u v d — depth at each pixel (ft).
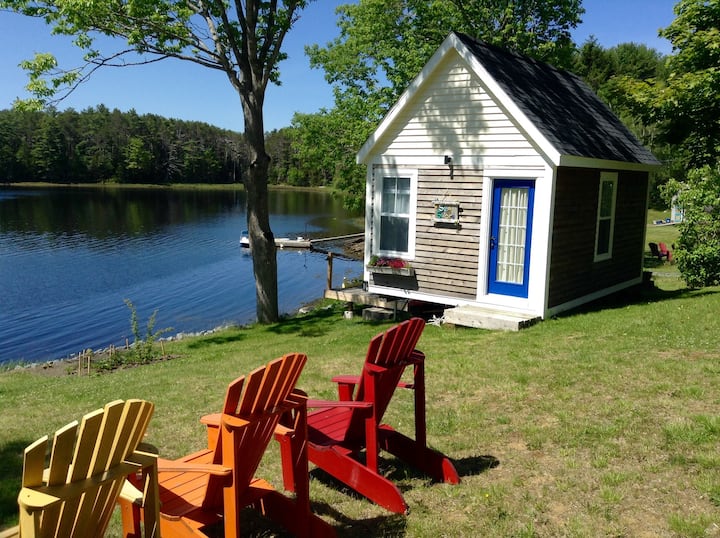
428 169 39.34
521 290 36.27
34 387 33.37
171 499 11.70
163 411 22.81
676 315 32.14
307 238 134.92
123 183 345.72
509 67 39.29
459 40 36.17
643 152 46.34
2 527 13.65
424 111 39.01
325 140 88.48
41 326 59.16
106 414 7.74
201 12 46.06
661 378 20.85
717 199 45.93
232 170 386.73
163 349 41.91
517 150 35.17
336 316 48.47
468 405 19.98
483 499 13.48
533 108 35.78
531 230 35.47
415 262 40.81
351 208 91.91
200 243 123.13
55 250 109.09
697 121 55.52
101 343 53.36
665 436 15.99
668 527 11.97
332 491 14.51
